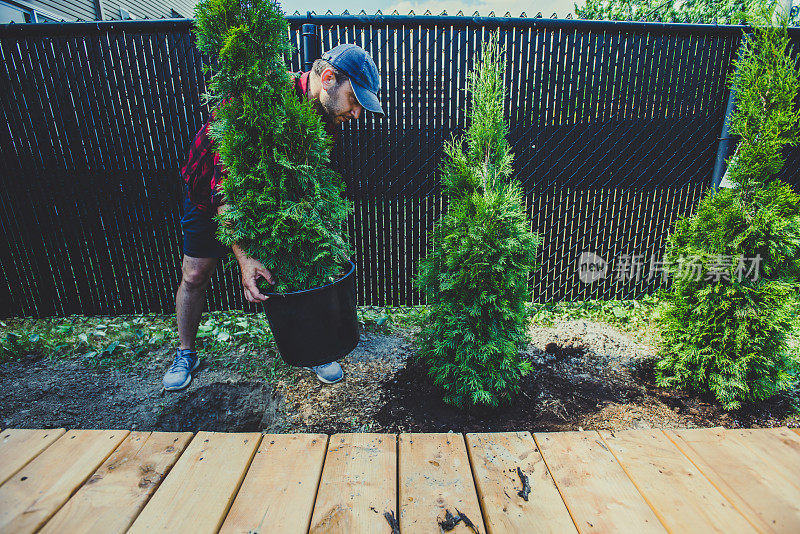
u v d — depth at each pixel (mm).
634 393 2553
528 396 2500
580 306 3932
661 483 1569
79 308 3781
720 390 2359
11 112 3232
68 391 2686
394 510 1462
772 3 2230
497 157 2180
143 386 2744
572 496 1517
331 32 3201
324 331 2178
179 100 3287
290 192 2066
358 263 3768
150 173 3441
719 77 3445
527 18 3191
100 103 3260
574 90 3430
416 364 2846
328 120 2324
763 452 1714
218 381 2744
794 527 1380
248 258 2082
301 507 1470
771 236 2176
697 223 2424
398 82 3307
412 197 3584
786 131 2195
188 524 1394
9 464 1637
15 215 3479
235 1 1839
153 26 3082
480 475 1621
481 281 2105
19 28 3037
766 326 2273
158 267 3695
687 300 2490
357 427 2256
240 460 1671
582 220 3768
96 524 1395
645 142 3570
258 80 1890
